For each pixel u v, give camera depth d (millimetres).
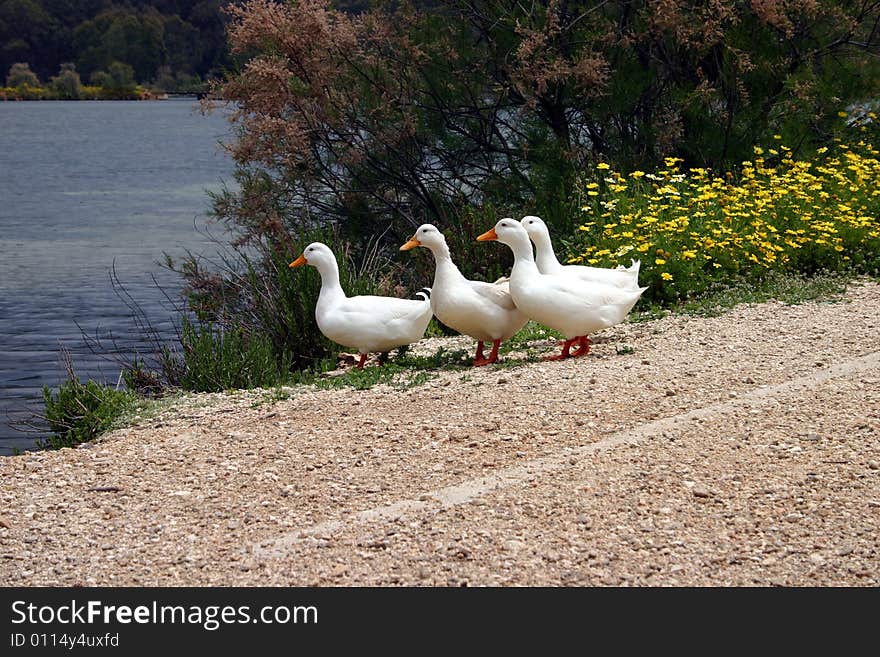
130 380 11102
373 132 17281
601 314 9414
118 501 6648
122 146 69938
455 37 17719
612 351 9820
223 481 6895
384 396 8727
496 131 17891
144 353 15148
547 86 16984
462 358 10297
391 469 6902
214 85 17250
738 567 5305
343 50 17062
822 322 10414
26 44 123062
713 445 6977
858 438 6969
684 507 6004
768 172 14719
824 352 9250
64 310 19156
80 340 16500
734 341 9844
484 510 6062
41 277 22906
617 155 17344
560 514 5965
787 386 8242
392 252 17438
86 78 123750
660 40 17328
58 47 123625
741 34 17000
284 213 17453
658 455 6828
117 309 19188
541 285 9352
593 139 17938
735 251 12516
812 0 16328
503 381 8891
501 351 10484
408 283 15648
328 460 7164
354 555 5598
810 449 6832
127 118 106125
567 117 17969
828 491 6137
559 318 9352
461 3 17500
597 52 16578
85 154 63469
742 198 13906
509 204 17359
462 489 6434
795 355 9211
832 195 14500
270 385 10180
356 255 17125
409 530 5844
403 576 5336
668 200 13805
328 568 5465
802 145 16984
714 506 6016
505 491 6336
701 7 16469
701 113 17219
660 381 8570
